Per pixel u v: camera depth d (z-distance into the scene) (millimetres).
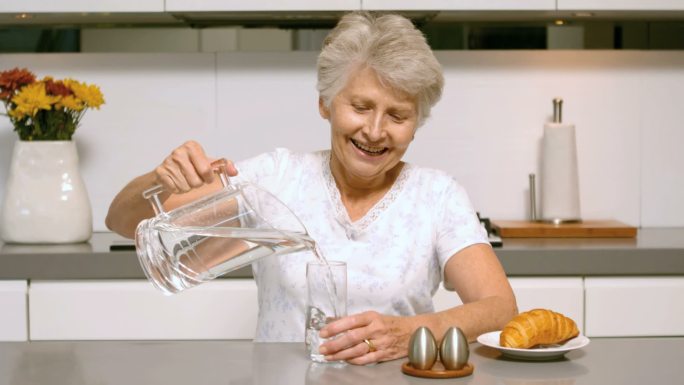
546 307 2428
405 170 1810
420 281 1741
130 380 1191
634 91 2947
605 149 2957
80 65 2900
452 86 2928
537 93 2938
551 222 2820
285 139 2926
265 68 2908
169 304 2414
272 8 2592
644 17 2830
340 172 1781
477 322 1451
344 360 1271
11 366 1266
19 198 2590
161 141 2920
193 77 2908
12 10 2559
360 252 1740
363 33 1583
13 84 2588
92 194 2916
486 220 2766
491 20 2855
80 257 2416
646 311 2428
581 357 1315
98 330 2418
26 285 2408
